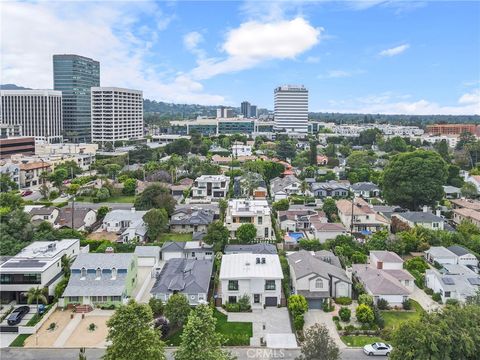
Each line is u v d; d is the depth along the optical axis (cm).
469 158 18150
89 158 18400
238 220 8962
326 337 4166
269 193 13288
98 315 5778
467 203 11194
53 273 6312
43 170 14488
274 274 6091
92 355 4862
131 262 6456
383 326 5419
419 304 6112
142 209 10075
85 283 6097
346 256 7538
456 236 8344
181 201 11844
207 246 7812
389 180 11038
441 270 7000
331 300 6094
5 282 6025
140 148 19525
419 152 11225
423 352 4031
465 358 4078
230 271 6184
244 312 5862
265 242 8381
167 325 5278
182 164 15638
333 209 10431
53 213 9488
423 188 10525
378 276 6294
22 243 7362
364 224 9319
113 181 13812
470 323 4222
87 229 9288
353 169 15775
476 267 7262
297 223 9369
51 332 5341
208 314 4166
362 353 4894
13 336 5253
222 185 12812
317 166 17450
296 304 5616
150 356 3966
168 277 6444
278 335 5200
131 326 4000
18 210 8250
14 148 18188
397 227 9144
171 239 8888
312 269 6175
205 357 3934
